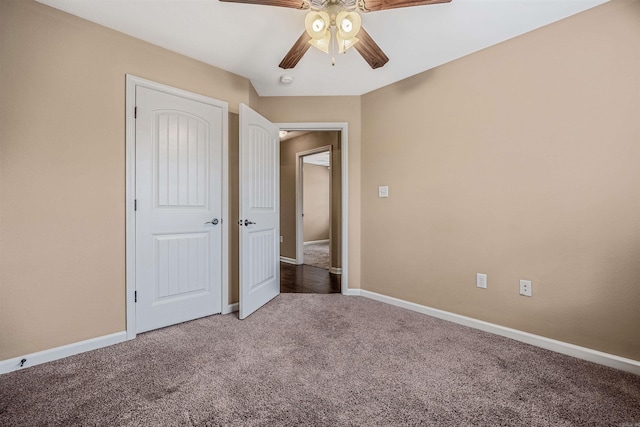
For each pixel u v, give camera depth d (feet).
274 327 7.74
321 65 8.44
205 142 8.43
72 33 6.23
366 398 4.79
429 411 4.48
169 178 7.73
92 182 6.51
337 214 14.73
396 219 9.59
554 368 5.72
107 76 6.70
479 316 7.68
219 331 7.47
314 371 5.58
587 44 6.02
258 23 6.55
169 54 7.69
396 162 9.57
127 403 4.64
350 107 10.66
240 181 8.34
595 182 5.98
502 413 4.43
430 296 8.71
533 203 6.77
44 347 5.94
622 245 5.71
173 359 6.04
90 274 6.49
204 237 8.47
